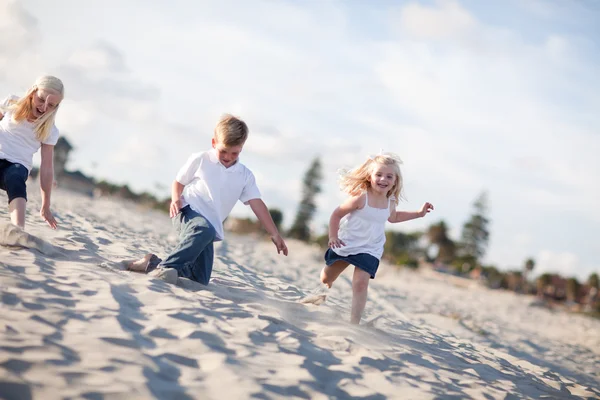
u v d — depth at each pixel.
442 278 33.28
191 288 4.15
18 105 4.29
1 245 4.04
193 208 4.27
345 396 2.74
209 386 2.50
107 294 3.36
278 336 3.38
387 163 4.36
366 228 4.43
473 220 67.69
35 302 2.98
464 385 3.46
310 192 56.78
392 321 6.03
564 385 4.68
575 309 36.41
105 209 15.57
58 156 29.78
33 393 2.13
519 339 9.51
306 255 23.84
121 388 2.29
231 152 4.23
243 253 11.08
